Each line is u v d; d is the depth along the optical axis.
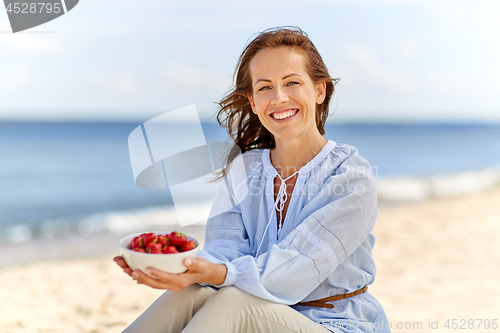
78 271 5.60
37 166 25.02
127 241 1.63
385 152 36.38
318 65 2.05
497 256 6.06
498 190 14.83
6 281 5.12
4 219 13.79
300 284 1.71
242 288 1.65
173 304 1.73
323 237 1.77
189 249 1.56
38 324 3.68
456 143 43.94
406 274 5.14
